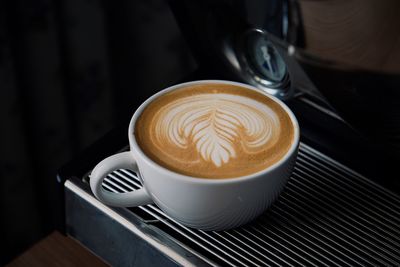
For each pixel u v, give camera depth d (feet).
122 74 2.67
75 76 2.42
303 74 1.32
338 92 1.31
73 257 1.58
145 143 1.30
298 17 1.20
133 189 1.44
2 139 2.33
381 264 1.30
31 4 2.14
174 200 1.26
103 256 1.46
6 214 2.56
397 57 1.16
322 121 1.49
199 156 1.28
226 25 1.55
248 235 1.35
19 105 2.29
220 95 1.42
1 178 2.44
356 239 1.34
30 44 2.23
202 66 1.72
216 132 1.33
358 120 1.37
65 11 2.25
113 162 1.30
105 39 2.38
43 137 2.50
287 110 1.37
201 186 1.21
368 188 1.44
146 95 2.70
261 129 1.34
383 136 1.38
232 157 1.28
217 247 1.33
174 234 1.36
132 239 1.37
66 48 2.35
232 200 1.24
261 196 1.26
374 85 1.24
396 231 1.35
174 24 2.44
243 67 1.61
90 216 1.44
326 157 1.50
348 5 1.13
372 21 1.13
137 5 2.41
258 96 1.42
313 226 1.36
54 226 2.79
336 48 1.20
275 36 1.26
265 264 1.30
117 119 2.69
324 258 1.31
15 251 2.70
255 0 1.24
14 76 2.21
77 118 2.56
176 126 1.34
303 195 1.42
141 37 2.51
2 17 2.08
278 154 1.28
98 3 2.28
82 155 1.49
